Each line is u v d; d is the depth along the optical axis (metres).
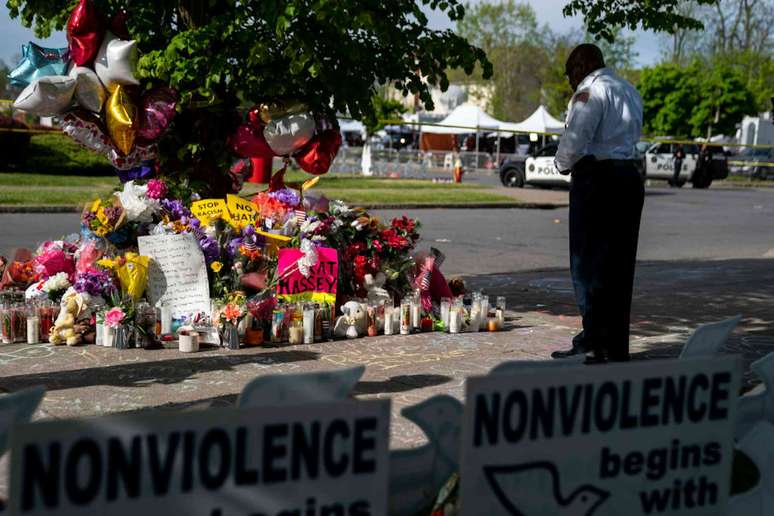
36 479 1.70
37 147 23.98
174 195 6.72
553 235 15.35
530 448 2.21
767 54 53.78
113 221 6.30
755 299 8.56
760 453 2.92
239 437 1.90
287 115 6.73
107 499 1.78
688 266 11.52
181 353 5.66
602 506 2.33
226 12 6.49
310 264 6.25
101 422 1.76
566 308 7.92
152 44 6.75
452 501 2.49
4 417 2.03
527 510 2.22
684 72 46.66
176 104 6.43
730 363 2.47
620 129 5.04
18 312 5.88
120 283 6.02
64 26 6.88
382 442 2.05
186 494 1.86
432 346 6.09
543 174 29.20
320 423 1.98
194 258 6.14
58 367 5.22
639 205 5.17
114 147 6.52
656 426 2.38
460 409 2.50
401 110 46.28
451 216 18.89
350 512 2.04
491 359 5.72
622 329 5.30
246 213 6.58
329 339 6.21
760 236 16.58
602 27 7.61
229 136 6.93
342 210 6.93
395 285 6.88
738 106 44.59
